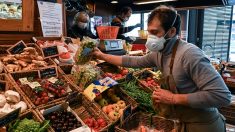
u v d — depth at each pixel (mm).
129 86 2373
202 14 5672
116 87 2273
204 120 1645
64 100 1861
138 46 3771
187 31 5812
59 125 1617
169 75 1633
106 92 2201
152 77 2914
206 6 3508
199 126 1648
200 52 1541
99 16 4742
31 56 2148
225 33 5703
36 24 2584
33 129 1489
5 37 2338
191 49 1537
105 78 2143
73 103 1979
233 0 3627
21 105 1643
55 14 2711
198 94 1486
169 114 1737
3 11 2221
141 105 2236
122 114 1929
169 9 1568
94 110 1941
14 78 1922
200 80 1486
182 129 1719
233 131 3311
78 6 3918
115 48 2824
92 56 2250
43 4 2574
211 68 1499
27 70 1983
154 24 1558
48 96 1826
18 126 1487
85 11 3930
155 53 1873
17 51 2248
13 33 2398
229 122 3514
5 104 1616
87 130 1640
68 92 1951
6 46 2238
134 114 2102
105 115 1893
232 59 5766
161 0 3537
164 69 1708
